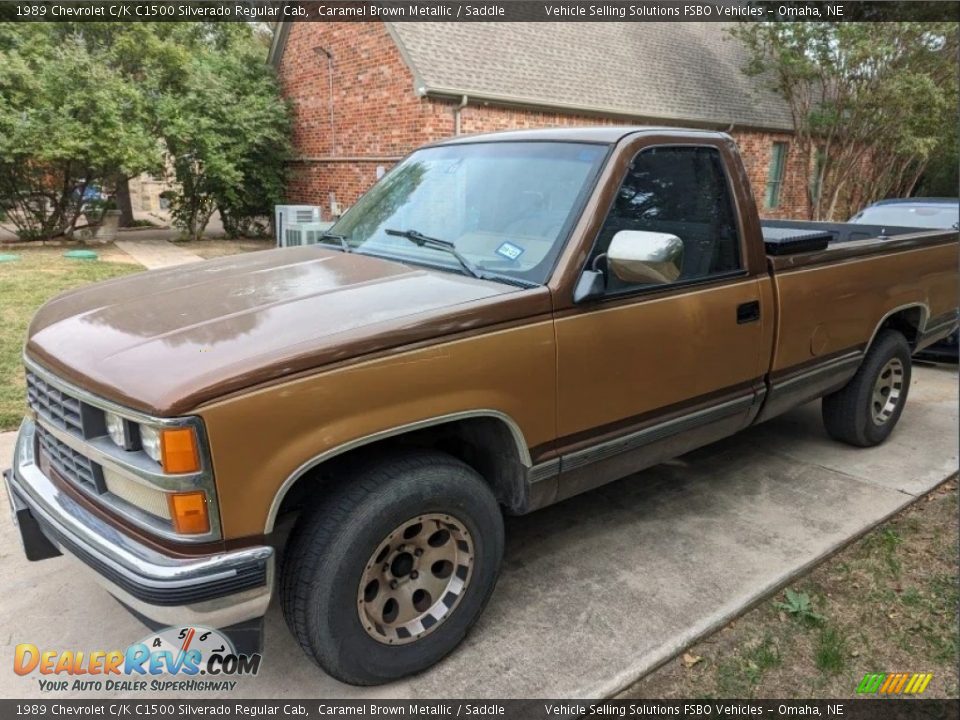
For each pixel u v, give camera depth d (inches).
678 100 675.4
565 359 109.5
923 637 117.2
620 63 677.9
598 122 601.0
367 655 98.7
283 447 85.3
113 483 91.0
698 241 130.1
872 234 221.6
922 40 585.3
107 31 622.2
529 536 145.3
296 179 693.9
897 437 201.3
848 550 142.4
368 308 98.2
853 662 111.4
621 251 104.2
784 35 620.7
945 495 167.3
